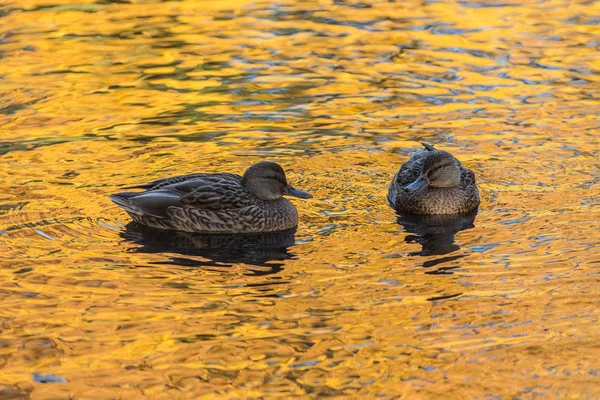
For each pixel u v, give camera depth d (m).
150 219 15.29
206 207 15.20
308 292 12.75
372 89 21.45
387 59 23.38
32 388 10.48
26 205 15.89
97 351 11.25
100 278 13.26
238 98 21.02
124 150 18.33
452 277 13.14
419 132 19.08
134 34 25.64
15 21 26.84
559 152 17.97
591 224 14.88
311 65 23.03
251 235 15.11
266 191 15.42
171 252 14.30
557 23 25.86
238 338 11.50
